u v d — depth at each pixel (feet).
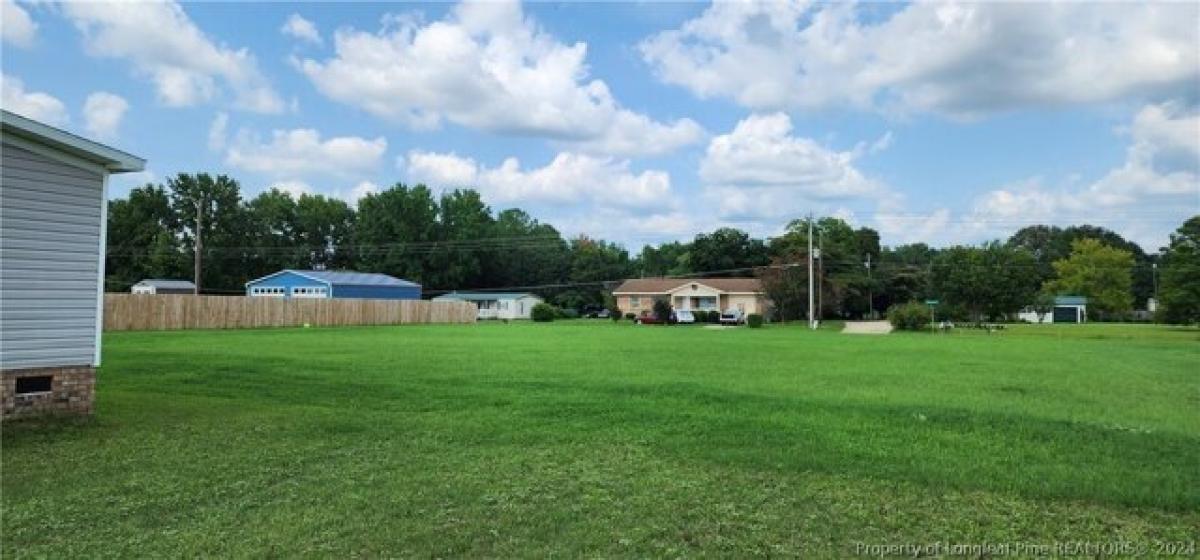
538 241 325.01
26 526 18.93
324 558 16.63
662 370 57.31
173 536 18.13
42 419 32.94
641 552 16.93
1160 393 44.86
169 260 238.27
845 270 253.85
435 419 34.24
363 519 19.33
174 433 31.01
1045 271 310.65
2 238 32.04
